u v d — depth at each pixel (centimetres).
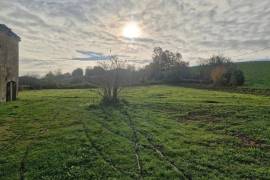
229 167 1366
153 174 1297
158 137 1909
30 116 2673
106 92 3609
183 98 4331
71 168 1369
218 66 8300
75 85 7756
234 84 7288
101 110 3094
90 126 2245
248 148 1650
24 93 5825
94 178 1269
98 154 1559
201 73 8869
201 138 1880
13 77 4253
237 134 1986
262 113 2688
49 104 3600
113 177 1270
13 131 2067
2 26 3834
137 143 1775
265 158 1488
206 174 1293
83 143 1745
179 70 9012
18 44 4509
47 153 1566
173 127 2231
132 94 5156
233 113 2770
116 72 3641
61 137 1884
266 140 1803
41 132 2039
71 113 2880
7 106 3350
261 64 11531
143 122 2431
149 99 4188
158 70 9719
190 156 1520
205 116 2705
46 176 1290
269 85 7025
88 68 7381
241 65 11650
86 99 4222
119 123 2386
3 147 1689
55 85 7844
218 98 4278
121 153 1579
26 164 1426
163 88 6925
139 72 8525
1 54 3775
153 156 1530
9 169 1370
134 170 1343
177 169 1357
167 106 3384
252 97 4431
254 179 1239
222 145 1722
